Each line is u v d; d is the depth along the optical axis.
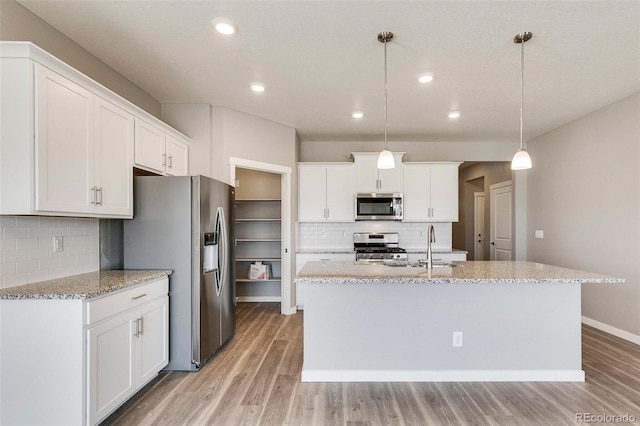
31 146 1.82
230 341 3.54
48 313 1.86
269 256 5.40
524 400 2.36
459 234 7.66
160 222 2.84
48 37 2.24
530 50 2.54
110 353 2.06
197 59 2.72
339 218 5.00
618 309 3.60
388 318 2.68
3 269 2.00
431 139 5.27
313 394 2.45
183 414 2.19
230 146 3.87
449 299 2.67
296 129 4.74
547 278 2.23
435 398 2.39
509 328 2.65
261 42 2.46
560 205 4.48
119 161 2.54
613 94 3.40
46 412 1.86
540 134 4.89
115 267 2.87
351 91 3.36
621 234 3.54
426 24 2.22
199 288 2.82
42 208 1.87
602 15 2.10
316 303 2.69
